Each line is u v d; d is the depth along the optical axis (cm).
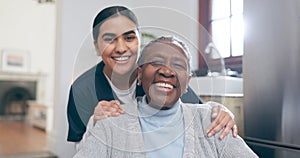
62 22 194
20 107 689
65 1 189
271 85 101
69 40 189
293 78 94
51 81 716
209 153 72
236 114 108
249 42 110
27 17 688
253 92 108
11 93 681
